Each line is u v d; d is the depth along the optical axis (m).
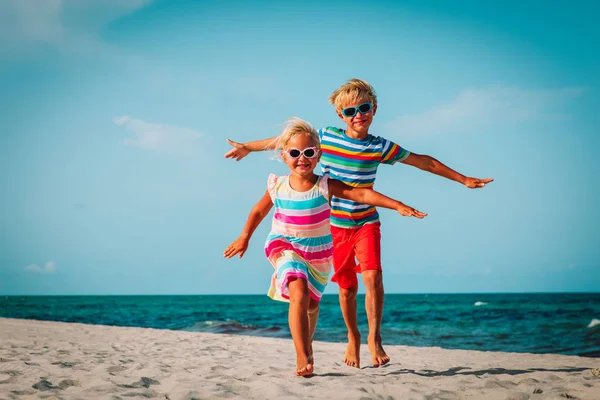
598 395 2.80
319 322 20.28
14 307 45.47
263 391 2.87
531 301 46.34
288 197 3.39
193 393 2.78
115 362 4.57
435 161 3.89
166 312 34.16
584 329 16.20
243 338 9.20
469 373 3.98
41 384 3.13
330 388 2.90
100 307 45.41
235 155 3.83
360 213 3.83
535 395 2.80
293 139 3.32
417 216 3.10
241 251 3.49
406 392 2.83
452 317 24.27
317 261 3.42
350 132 3.94
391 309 34.75
